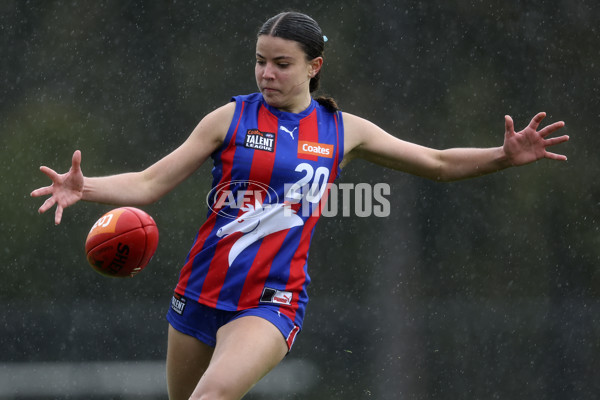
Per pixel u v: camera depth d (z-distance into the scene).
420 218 61.94
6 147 63.78
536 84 64.69
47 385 36.69
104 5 67.00
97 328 52.91
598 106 65.19
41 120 64.75
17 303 60.34
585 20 65.94
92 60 66.25
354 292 60.38
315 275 60.72
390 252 61.16
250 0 66.94
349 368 44.56
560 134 64.44
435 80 63.59
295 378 41.09
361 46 63.50
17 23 66.06
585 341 47.47
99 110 65.31
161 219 61.34
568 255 62.81
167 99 66.06
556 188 63.59
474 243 62.16
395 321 55.84
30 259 61.62
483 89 64.19
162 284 60.97
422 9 64.12
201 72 66.44
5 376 38.84
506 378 39.59
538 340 48.31
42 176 63.22
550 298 61.16
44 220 62.22
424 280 61.03
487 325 53.72
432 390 39.62
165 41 66.69
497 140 63.72
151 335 51.12
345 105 62.72
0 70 65.25
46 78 65.56
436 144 63.19
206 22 67.06
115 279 61.12
